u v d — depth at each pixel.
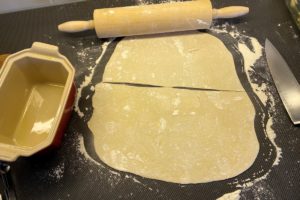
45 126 0.48
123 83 0.52
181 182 0.44
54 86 0.51
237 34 0.57
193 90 0.52
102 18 0.53
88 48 0.56
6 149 0.39
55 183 0.45
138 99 0.51
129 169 0.45
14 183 0.45
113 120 0.49
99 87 0.52
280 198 0.43
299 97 0.50
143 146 0.47
